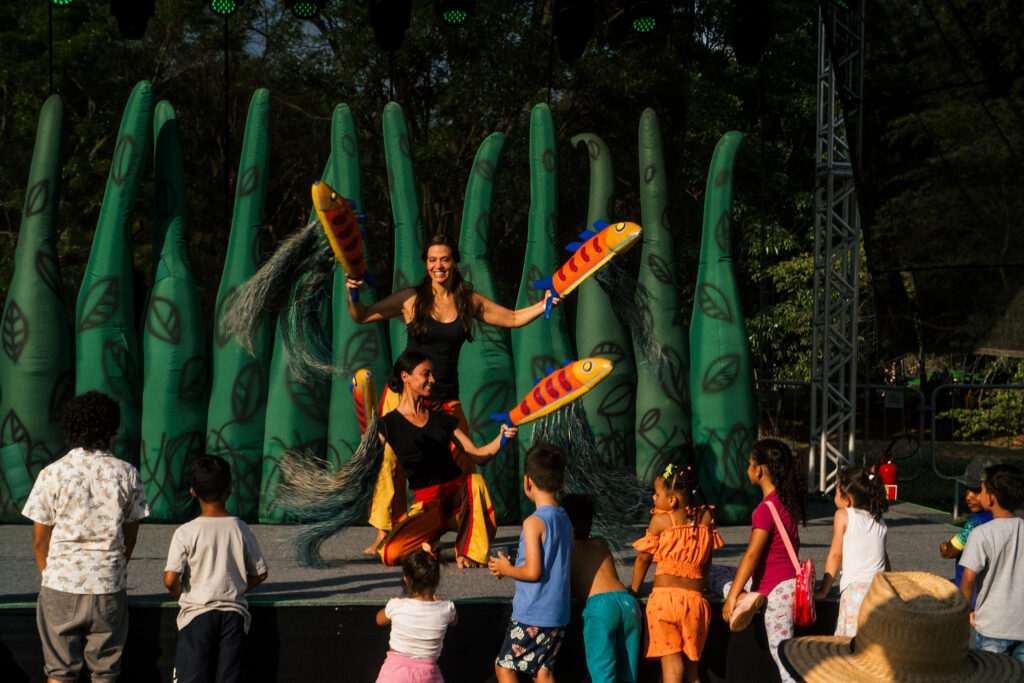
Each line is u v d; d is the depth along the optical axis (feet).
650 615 14.07
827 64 29.73
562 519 13.89
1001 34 23.99
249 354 22.75
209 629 13.03
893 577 8.34
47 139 23.09
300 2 23.89
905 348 29.96
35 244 22.58
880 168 26.89
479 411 22.72
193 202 27.25
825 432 30.04
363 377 16.16
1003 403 45.83
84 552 12.84
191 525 13.26
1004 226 25.44
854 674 7.68
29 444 21.99
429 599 13.26
